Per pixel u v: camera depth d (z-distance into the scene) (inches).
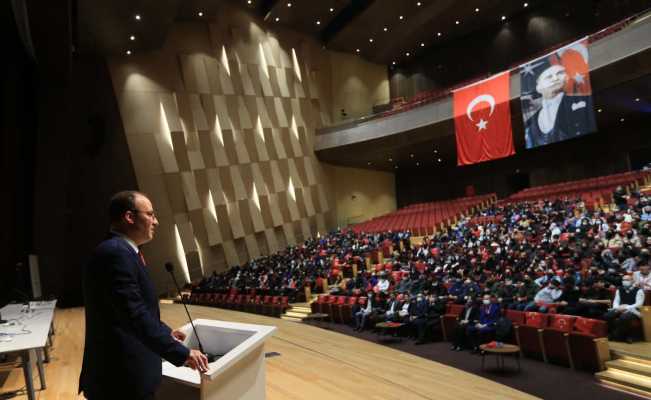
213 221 745.6
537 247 469.1
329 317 442.3
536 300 321.4
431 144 807.7
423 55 1034.1
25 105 572.4
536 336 264.1
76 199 623.8
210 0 735.1
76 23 570.6
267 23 895.1
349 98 998.4
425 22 872.9
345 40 943.0
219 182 765.3
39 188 584.4
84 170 636.1
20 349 159.2
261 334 85.4
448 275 441.1
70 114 631.8
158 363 69.9
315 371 228.7
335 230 896.9
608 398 194.9
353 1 836.0
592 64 552.4
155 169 698.8
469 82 890.7
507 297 341.7
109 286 64.4
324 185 933.2
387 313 367.6
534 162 871.1
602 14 796.0
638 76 522.9
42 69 541.0
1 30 461.4
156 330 63.5
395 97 1064.2
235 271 693.9
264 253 805.9
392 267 542.6
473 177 960.3
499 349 239.0
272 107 870.4
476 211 780.0
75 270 609.3
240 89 823.7
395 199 1067.3
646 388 199.8
